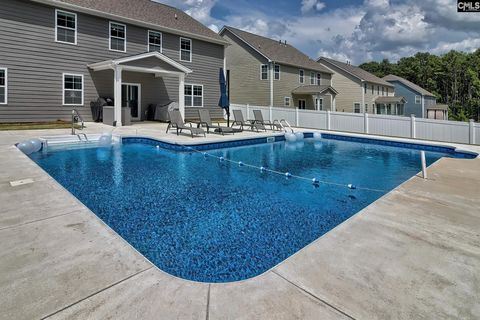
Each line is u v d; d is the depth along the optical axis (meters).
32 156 8.10
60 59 13.22
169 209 4.49
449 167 6.74
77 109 13.86
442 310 1.90
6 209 3.52
